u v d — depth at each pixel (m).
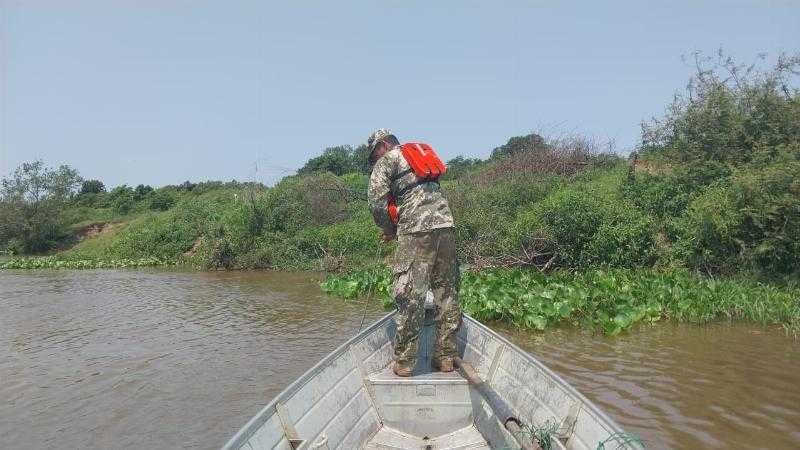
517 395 4.62
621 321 9.23
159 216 35.06
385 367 5.49
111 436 5.60
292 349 8.89
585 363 7.48
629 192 16.28
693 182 15.05
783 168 12.15
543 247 15.52
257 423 3.31
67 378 7.59
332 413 4.25
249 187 29.09
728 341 8.58
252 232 24.88
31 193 41.53
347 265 20.80
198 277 20.88
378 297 13.92
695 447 4.97
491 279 12.44
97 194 50.59
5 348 9.40
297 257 23.05
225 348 9.08
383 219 4.95
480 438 4.60
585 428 3.49
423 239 4.82
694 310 10.02
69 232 41.94
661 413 5.73
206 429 5.70
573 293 10.78
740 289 10.91
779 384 6.56
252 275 21.17
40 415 6.23
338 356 4.71
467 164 31.81
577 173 21.30
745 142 15.05
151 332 10.55
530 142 23.33
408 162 4.88
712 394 6.26
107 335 10.37
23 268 28.64
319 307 12.90
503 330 9.62
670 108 16.48
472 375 4.85
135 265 28.00
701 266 13.41
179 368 7.94
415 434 4.84
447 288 5.08
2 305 14.34
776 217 12.12
